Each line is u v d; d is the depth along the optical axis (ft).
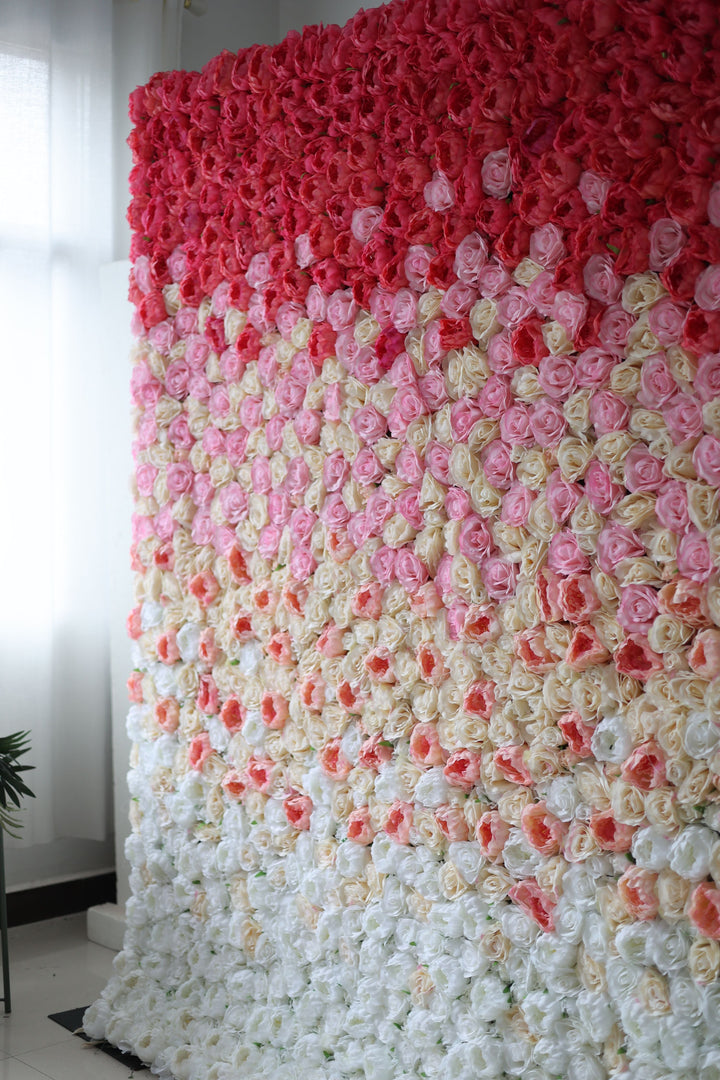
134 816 10.05
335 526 8.26
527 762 6.99
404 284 7.63
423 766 7.67
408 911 7.83
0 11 11.49
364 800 8.10
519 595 7.00
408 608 7.82
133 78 12.37
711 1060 6.09
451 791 7.52
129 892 11.82
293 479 8.59
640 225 6.22
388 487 7.80
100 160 12.24
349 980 8.16
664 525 6.27
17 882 12.37
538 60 6.61
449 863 7.48
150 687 9.95
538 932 7.00
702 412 5.98
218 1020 9.18
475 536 7.24
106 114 12.24
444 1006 7.48
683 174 6.05
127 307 11.09
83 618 12.24
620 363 6.43
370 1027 8.01
